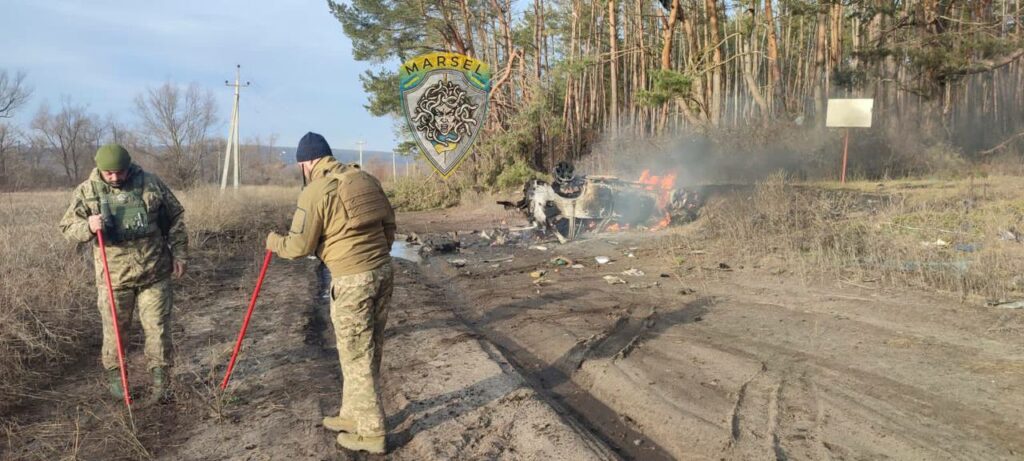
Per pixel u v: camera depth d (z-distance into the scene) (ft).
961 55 59.26
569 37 113.39
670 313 20.22
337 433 12.62
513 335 19.53
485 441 11.82
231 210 54.19
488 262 32.04
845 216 30.86
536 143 77.82
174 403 14.34
